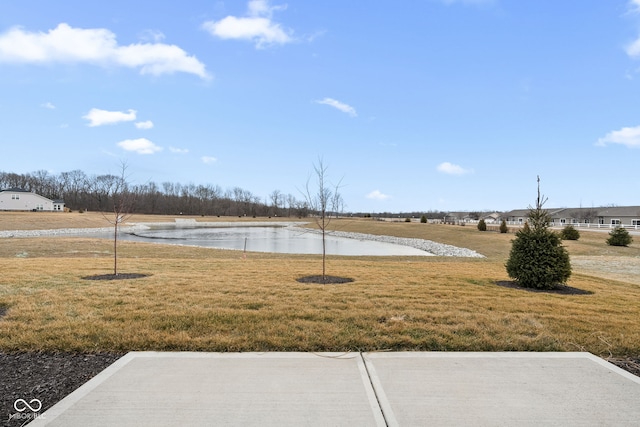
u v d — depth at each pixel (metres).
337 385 3.05
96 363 3.55
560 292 7.27
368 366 3.46
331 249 28.58
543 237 7.75
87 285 6.77
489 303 5.82
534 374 3.32
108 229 50.44
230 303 5.52
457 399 2.85
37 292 6.09
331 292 6.41
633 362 3.72
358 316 4.93
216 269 9.47
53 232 42.25
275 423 2.48
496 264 13.39
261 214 118.25
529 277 7.60
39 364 3.52
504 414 2.63
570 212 60.22
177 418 2.54
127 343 3.92
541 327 4.60
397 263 12.44
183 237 39.69
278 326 4.48
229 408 2.67
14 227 43.56
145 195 94.81
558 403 2.80
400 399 2.84
